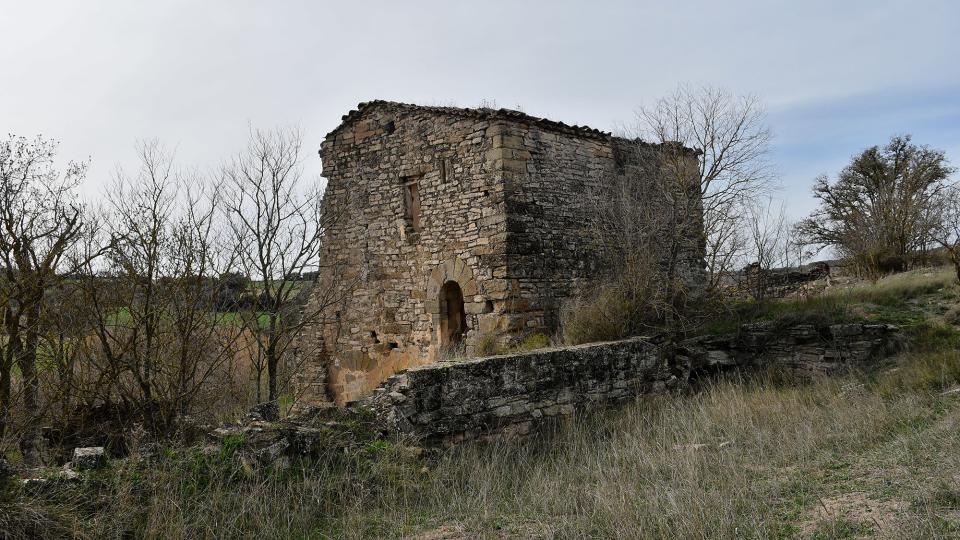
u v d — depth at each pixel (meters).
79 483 4.86
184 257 10.30
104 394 9.66
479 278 12.83
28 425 8.92
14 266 9.41
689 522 4.60
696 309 12.54
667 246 12.80
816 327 11.24
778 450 6.53
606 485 5.73
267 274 12.27
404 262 14.58
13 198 9.24
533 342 11.66
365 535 5.12
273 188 12.43
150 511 4.86
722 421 7.89
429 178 14.11
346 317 15.64
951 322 10.52
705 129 12.99
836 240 26.27
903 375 8.77
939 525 4.11
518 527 5.09
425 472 6.39
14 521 4.27
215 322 10.69
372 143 15.45
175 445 5.92
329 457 6.10
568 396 8.88
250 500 5.24
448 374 7.51
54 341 9.62
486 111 12.74
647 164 14.01
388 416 7.00
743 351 11.89
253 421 6.53
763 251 14.32
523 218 12.66
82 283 9.75
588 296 12.72
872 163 27.98
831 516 4.56
